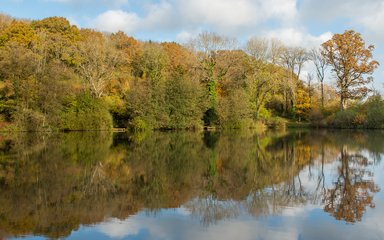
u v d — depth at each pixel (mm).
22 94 45406
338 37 63562
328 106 69438
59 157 24094
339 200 13812
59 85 47438
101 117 51875
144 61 67500
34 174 18250
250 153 27625
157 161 23109
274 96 75562
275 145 33594
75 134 45031
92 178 17500
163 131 55562
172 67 71812
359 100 62938
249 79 64812
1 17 74938
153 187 15844
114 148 29891
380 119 58656
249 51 66875
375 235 9906
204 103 60125
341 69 63844
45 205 12727
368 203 13328
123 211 12172
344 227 10570
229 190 15445
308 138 42000
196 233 10031
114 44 75625
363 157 25562
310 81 74688
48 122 46531
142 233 10031
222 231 10188
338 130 59062
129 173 18984
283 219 11328
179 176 18359
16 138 37750
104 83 59344
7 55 46594
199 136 45094
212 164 22234
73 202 13164
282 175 18953
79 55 61000
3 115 47062
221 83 68312
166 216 11594
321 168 21094
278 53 69125
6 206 12531
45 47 61250
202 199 13914
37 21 74562
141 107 55000
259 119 65938
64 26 73188
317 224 10820
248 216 11625
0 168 19766
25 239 9586
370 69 61969
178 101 58094
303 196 14398
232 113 59719
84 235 9867
